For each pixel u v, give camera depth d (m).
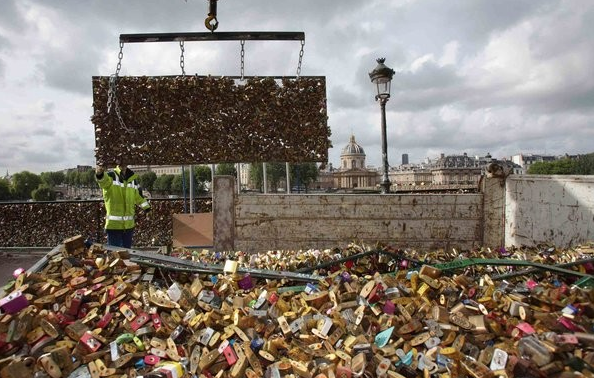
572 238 6.06
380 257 5.75
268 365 2.81
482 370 2.64
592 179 5.71
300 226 7.63
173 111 6.40
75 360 2.84
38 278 3.77
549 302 3.49
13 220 16.20
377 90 13.38
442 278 3.97
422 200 7.64
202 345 3.00
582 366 2.63
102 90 6.33
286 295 3.78
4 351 2.85
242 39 6.28
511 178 7.46
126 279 3.94
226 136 6.46
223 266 4.55
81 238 4.52
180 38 6.25
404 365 2.79
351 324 3.17
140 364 2.85
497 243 7.60
